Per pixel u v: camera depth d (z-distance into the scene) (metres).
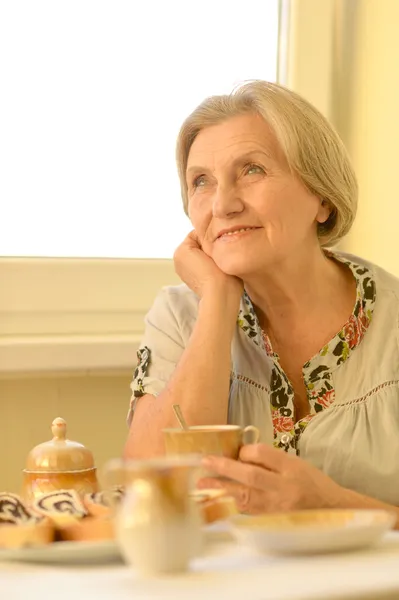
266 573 0.92
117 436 2.26
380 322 1.70
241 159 1.63
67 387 2.22
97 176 2.42
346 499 1.27
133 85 2.46
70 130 2.40
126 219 2.45
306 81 2.55
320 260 1.73
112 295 2.37
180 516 0.93
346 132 2.58
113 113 2.44
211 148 1.66
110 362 2.19
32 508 1.14
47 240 2.38
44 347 2.13
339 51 2.59
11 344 2.11
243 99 1.67
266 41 2.59
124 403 2.27
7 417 2.17
